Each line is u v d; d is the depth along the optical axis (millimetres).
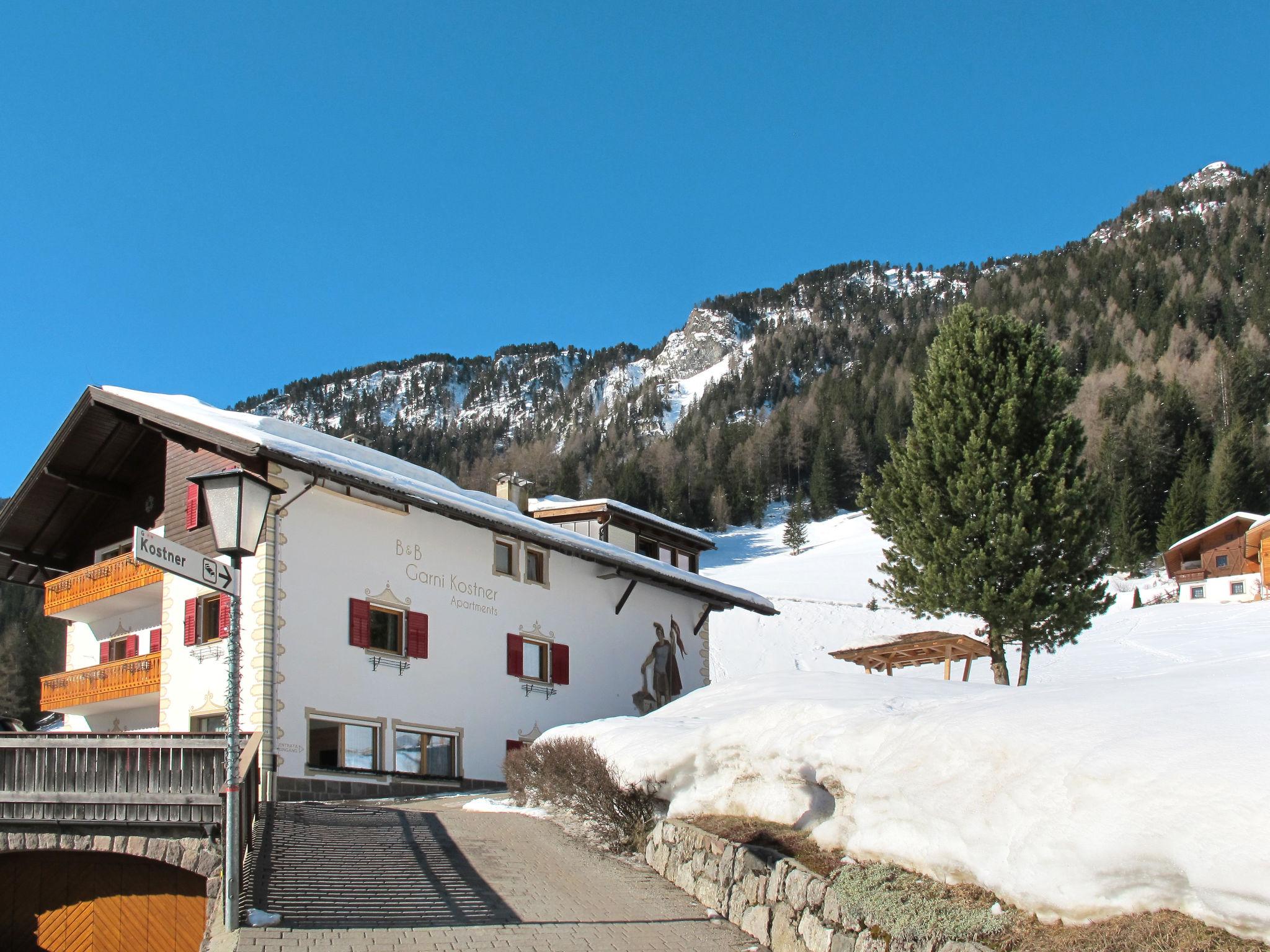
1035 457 21703
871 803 9453
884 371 168875
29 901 14727
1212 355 123750
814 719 12141
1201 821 6309
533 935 10008
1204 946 6031
